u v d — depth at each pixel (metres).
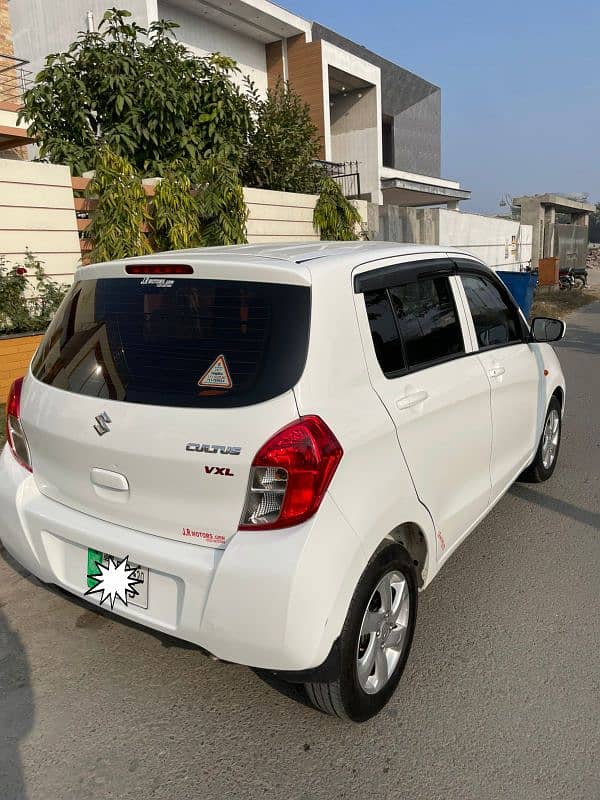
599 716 2.48
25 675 2.72
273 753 2.31
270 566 2.00
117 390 2.31
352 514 2.16
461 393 2.98
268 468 2.02
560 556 3.77
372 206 13.97
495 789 2.15
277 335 2.16
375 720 2.47
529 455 4.27
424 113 32.84
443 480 2.85
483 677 2.71
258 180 12.04
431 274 3.06
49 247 7.30
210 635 2.10
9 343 6.08
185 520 2.17
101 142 8.70
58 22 15.69
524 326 4.17
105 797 2.13
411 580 2.60
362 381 2.37
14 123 12.27
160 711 2.52
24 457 2.69
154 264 2.42
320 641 2.07
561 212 37.97
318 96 20.62
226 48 19.45
